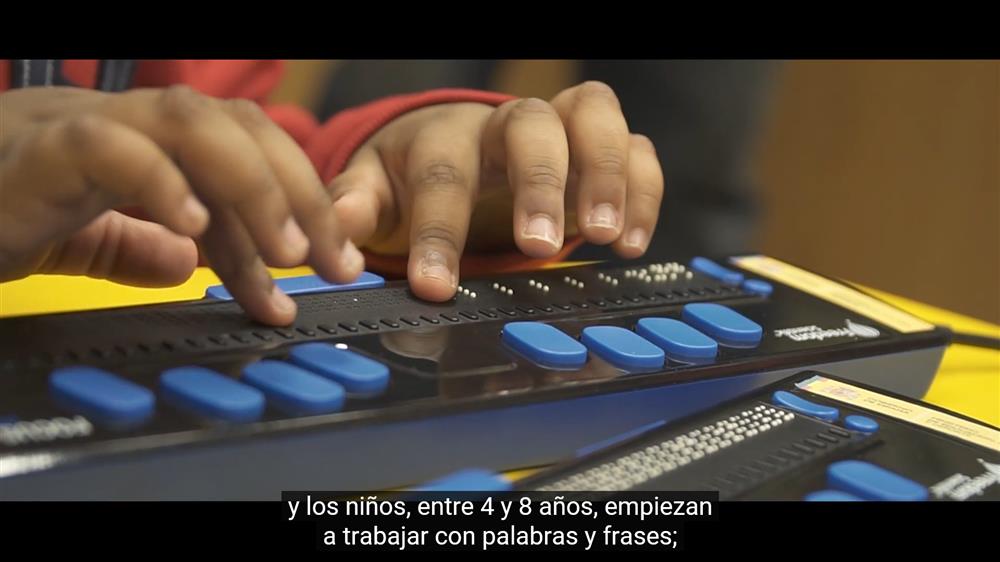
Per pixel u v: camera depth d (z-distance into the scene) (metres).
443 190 0.54
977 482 0.32
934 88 1.70
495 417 0.33
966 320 0.64
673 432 0.33
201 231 0.34
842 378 0.39
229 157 0.35
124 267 0.48
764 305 0.48
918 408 0.37
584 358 0.38
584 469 0.30
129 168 0.33
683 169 1.22
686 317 0.44
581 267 0.51
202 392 0.30
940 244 1.72
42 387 0.30
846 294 0.51
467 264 0.60
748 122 1.23
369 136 0.69
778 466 0.31
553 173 0.51
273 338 0.37
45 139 0.34
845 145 1.78
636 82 1.22
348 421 0.30
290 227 0.37
